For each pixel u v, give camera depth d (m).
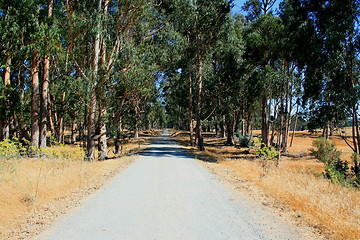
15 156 10.85
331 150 18.30
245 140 34.38
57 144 13.87
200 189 8.01
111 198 6.88
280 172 11.70
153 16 18.14
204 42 26.25
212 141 43.09
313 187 8.47
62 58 15.44
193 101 31.31
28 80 23.75
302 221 5.17
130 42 15.52
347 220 5.29
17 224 5.04
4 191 6.20
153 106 45.47
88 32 15.23
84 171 10.20
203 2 23.28
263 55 25.36
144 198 6.88
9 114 18.59
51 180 7.95
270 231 4.64
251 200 6.75
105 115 16.47
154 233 4.53
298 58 19.02
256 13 26.92
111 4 17.89
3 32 13.32
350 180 11.68
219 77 26.95
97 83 15.22
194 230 4.67
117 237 4.36
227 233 4.54
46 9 15.71
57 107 26.22
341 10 15.06
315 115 18.11
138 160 15.88
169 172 11.30
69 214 5.59
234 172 11.66
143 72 14.84
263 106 26.62
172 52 18.09
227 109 27.64
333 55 15.52
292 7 19.30
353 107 16.42
